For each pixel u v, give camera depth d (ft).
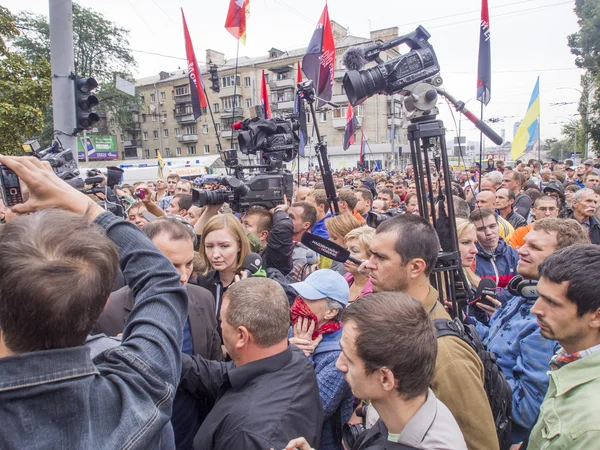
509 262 12.45
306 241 7.52
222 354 8.17
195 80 23.25
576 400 4.42
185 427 6.43
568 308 4.82
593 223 16.31
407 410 4.38
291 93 139.64
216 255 9.30
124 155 176.35
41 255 2.62
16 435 2.39
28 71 45.85
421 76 6.65
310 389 5.64
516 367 6.73
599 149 90.68
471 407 4.91
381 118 125.90
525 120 29.45
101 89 114.11
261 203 12.94
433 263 6.14
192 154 163.53
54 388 2.49
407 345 4.23
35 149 8.30
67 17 17.58
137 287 3.55
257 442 4.84
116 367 3.03
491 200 16.40
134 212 13.41
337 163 127.95
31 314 2.50
